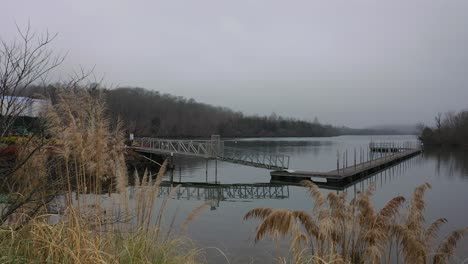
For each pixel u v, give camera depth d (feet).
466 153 194.29
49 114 14.14
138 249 13.69
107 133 15.47
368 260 17.26
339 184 80.33
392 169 118.42
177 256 15.05
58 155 14.71
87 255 11.59
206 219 41.52
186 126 283.79
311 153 187.21
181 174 96.32
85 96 15.03
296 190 71.26
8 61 14.06
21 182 14.98
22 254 12.23
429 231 18.79
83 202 14.28
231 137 367.66
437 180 87.92
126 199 15.64
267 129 456.04
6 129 13.99
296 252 16.29
